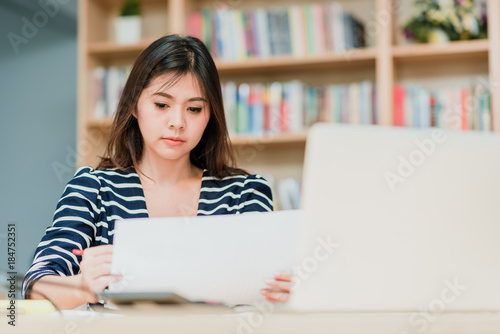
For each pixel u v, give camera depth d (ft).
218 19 10.57
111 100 10.88
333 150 3.18
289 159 10.87
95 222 5.23
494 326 2.93
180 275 3.72
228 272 3.74
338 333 2.95
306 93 10.24
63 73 13.34
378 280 3.21
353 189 3.19
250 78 11.09
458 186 3.22
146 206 5.43
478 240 3.23
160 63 5.16
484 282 3.23
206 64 5.30
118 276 3.73
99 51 11.03
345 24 10.22
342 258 3.20
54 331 3.17
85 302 4.00
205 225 3.78
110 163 5.59
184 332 3.01
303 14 10.36
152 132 5.21
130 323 3.06
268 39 10.44
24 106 13.01
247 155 10.95
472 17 9.96
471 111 9.70
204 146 5.71
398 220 3.21
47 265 4.56
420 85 10.61
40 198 12.95
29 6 12.82
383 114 9.93
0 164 12.75
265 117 10.30
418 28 10.09
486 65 10.38
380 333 2.94
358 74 10.77
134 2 11.19
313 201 3.19
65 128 13.30
